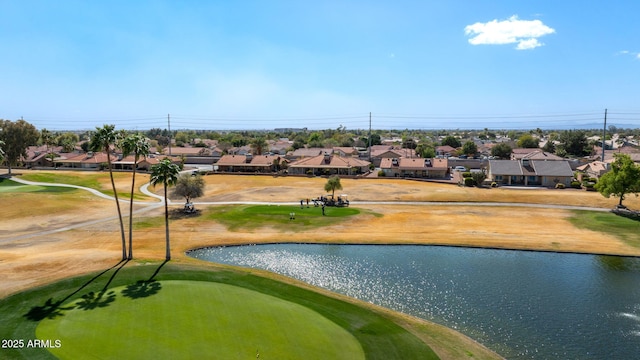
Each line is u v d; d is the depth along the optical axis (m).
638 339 30.45
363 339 27.81
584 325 32.56
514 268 45.91
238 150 187.38
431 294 38.53
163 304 31.22
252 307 31.22
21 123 114.50
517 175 104.44
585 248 52.78
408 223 65.56
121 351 23.98
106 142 42.16
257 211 72.06
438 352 27.20
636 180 69.06
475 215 70.69
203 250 52.44
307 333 27.53
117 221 65.75
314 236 58.31
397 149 184.25
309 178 115.50
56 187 95.88
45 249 50.47
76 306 30.86
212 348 24.58
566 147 192.75
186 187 73.62
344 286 40.47
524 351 28.70
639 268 46.09
